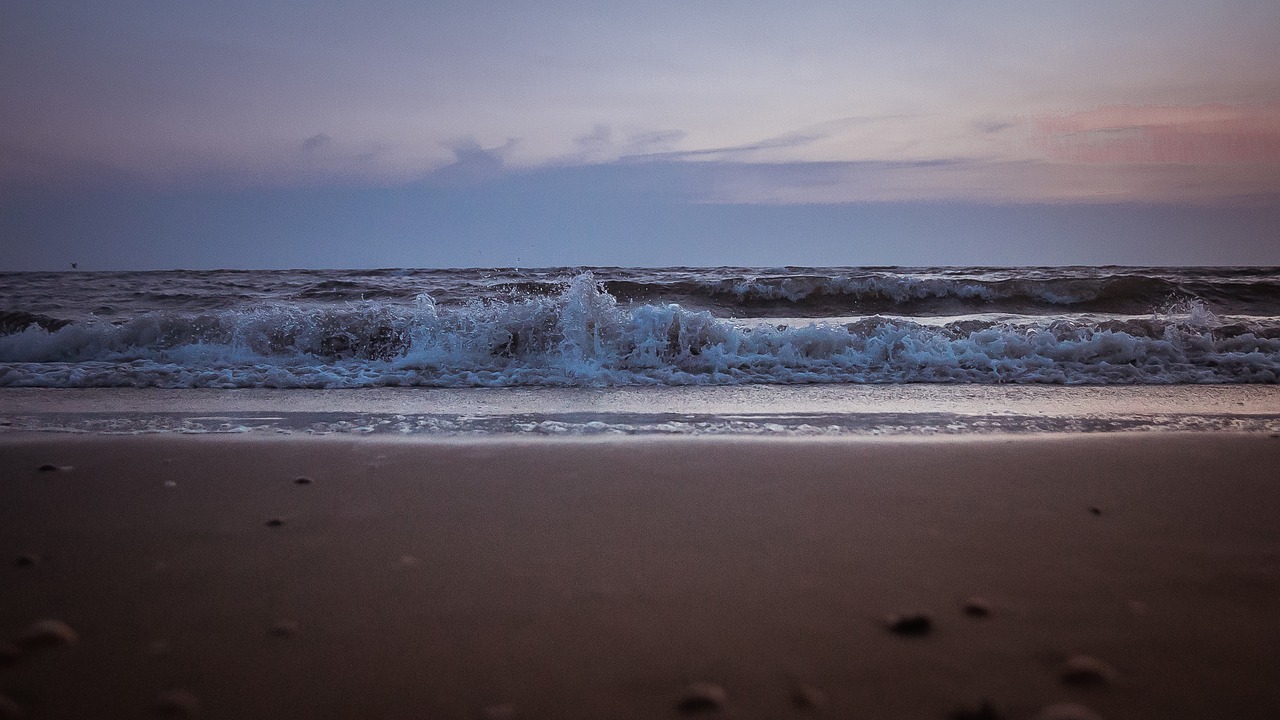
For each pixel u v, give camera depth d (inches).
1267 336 249.8
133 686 55.5
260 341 254.1
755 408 172.1
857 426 150.3
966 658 58.9
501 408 173.6
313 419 159.9
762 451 127.0
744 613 67.0
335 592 71.9
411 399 188.4
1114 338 233.9
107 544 84.9
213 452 128.3
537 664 58.4
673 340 240.2
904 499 100.3
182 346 251.3
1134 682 55.3
